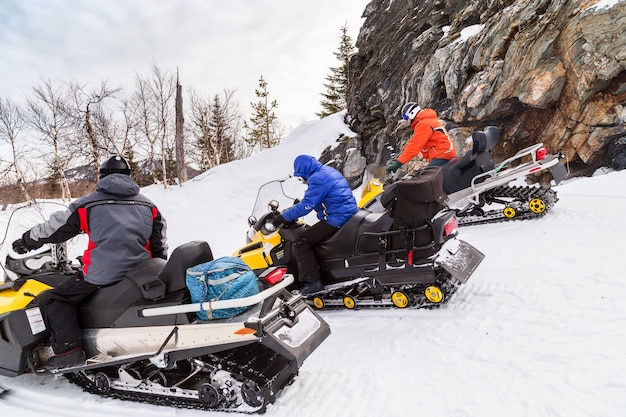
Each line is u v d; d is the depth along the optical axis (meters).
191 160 25.45
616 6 5.80
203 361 2.46
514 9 7.29
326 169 3.77
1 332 2.71
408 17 10.96
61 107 14.95
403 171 9.47
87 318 2.67
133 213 2.72
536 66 6.95
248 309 2.41
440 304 3.36
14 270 2.96
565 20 6.54
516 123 7.73
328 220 3.74
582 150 6.77
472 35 8.29
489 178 5.29
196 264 2.50
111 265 2.61
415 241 3.36
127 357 2.42
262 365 2.42
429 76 9.13
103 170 2.74
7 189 15.20
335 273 3.85
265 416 2.22
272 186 4.36
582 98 6.50
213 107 24.08
